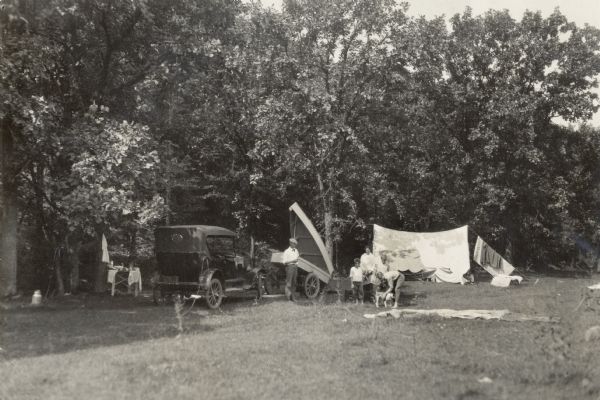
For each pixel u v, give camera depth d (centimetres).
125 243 3069
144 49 2358
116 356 880
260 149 2847
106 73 2244
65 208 1873
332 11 2498
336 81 2606
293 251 1908
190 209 3141
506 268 3078
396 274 1647
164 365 796
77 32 2188
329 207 2722
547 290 2108
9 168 1908
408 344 979
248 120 2841
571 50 3616
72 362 849
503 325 1177
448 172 3616
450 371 795
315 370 794
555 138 4059
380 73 2603
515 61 3631
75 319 1401
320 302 1764
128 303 1877
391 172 3538
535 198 3822
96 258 2364
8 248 1922
